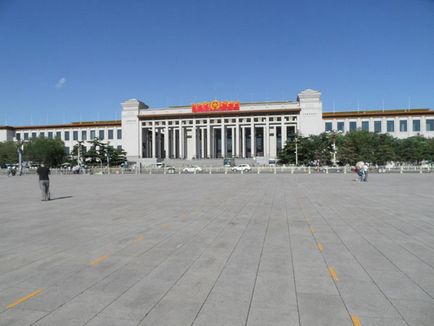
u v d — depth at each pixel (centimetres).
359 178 3434
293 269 599
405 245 768
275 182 3077
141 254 701
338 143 7956
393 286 516
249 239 833
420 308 441
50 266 622
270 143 11431
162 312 433
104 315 425
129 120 11525
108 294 490
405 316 419
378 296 480
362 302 460
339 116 10538
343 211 1284
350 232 909
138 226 1010
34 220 1126
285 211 1292
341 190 2195
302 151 7969
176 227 991
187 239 837
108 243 798
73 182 3434
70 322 408
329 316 420
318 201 1602
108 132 12006
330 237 852
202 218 1146
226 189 2348
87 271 593
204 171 6600
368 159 7294
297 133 8644
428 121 10100
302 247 753
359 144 7800
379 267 609
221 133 11512
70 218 1162
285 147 8412
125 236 874
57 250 736
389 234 884
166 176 4812
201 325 400
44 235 889
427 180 3275
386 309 438
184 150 12050
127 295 486
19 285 527
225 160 9206
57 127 12388
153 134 11431
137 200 1714
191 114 11081
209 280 546
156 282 538
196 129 11400
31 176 5350
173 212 1288
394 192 2045
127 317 420
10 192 2253
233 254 698
